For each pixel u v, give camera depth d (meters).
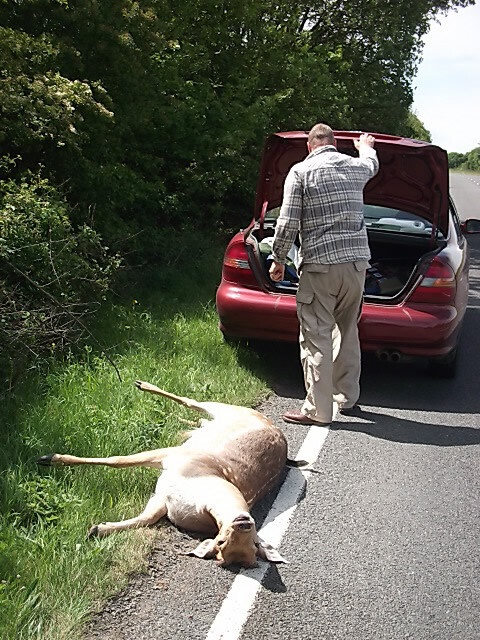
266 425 5.21
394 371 8.10
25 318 6.45
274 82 16.09
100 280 7.90
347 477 5.45
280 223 6.26
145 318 8.49
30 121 8.34
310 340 6.38
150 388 5.92
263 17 16.48
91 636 3.52
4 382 6.09
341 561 4.36
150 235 11.59
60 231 7.57
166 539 4.36
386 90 24.06
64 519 4.33
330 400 6.43
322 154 6.36
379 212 8.34
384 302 7.11
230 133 13.09
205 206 14.12
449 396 7.41
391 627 3.79
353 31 23.41
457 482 5.48
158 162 11.87
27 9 9.31
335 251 6.26
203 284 10.96
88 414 5.73
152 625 3.64
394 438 6.25
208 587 3.96
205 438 4.81
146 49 10.50
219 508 4.18
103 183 9.52
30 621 3.49
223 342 8.05
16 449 5.06
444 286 7.05
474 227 8.98
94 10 9.31
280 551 4.42
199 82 13.38
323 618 3.82
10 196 7.59
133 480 4.88
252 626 3.70
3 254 6.54
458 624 3.85
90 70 9.90
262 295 7.29
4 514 4.32
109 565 4.02
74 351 7.16
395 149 7.31
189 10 13.12
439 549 4.55
